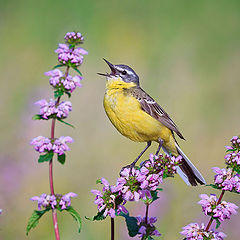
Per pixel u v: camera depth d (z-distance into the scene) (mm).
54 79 6500
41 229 11750
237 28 22203
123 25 21125
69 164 14102
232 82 18844
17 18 20297
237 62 20234
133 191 6297
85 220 11938
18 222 11930
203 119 17234
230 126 17172
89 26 20828
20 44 19453
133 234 6664
